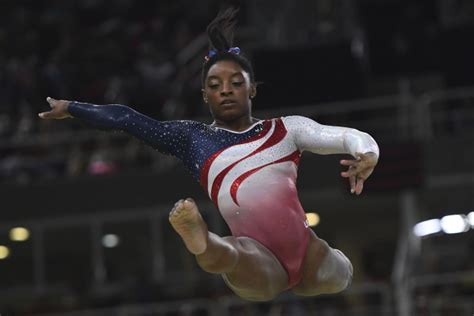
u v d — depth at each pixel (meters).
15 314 28.28
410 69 32.91
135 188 29.70
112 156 31.11
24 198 29.88
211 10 36.19
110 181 29.83
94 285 30.33
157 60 34.09
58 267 30.88
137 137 8.70
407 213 28.00
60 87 33.19
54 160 30.98
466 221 30.22
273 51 30.80
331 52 30.67
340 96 30.30
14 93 33.03
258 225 8.38
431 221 30.41
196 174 8.66
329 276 8.63
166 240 30.27
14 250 30.61
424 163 27.36
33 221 29.83
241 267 7.99
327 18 33.72
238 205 8.43
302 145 8.57
